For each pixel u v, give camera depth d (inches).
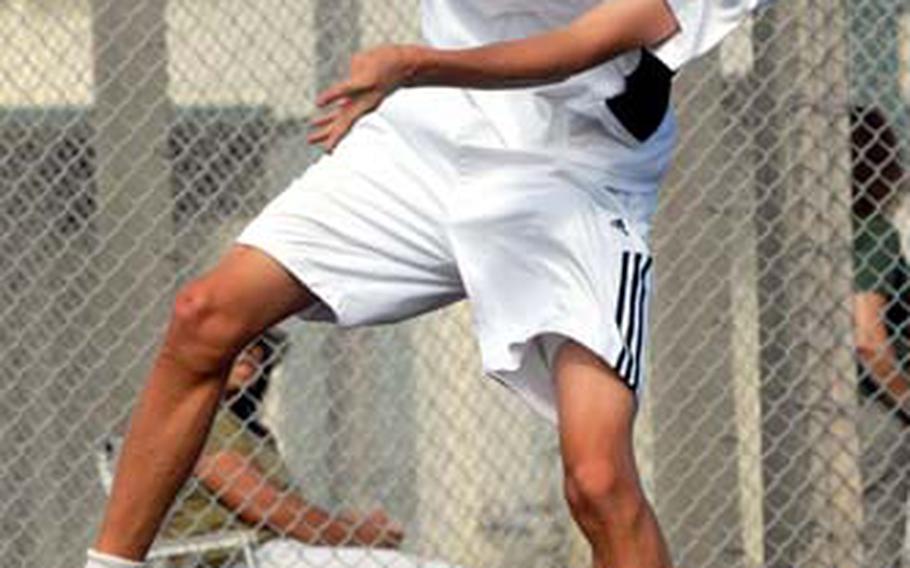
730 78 1084.5
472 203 749.9
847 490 1084.5
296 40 1058.1
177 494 754.8
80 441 1046.4
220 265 753.6
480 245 749.9
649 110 753.6
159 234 1051.3
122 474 749.3
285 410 1064.8
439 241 756.0
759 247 1087.0
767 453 1088.8
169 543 1002.7
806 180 1083.9
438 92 757.3
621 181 761.0
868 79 1087.0
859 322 1082.7
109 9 1047.6
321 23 1056.8
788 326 1088.2
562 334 738.8
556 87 746.8
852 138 1084.5
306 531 1031.0
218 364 746.8
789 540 1088.2
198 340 742.5
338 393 1071.0
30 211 1047.6
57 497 1046.4
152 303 1048.2
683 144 1085.1
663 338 1091.9
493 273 749.3
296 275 751.7
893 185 1084.5
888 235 1083.3
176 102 1053.8
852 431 1083.9
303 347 1066.7
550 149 753.0
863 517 1084.5
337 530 1037.8
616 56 726.5
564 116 752.3
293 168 1057.5
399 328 1075.9
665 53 732.7
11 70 1050.7
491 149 751.1
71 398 1047.0
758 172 1085.8
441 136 753.0
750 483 1093.1
